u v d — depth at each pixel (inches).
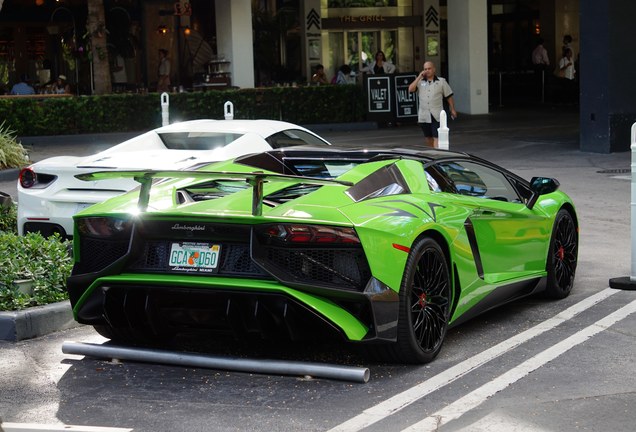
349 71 1245.1
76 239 239.1
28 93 1058.1
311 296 217.5
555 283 304.8
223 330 229.9
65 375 234.1
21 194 377.1
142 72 1278.3
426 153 268.5
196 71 1302.9
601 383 218.2
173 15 1284.4
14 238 318.7
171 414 203.8
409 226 228.5
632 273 319.6
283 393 215.9
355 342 221.0
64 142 947.3
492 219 267.9
